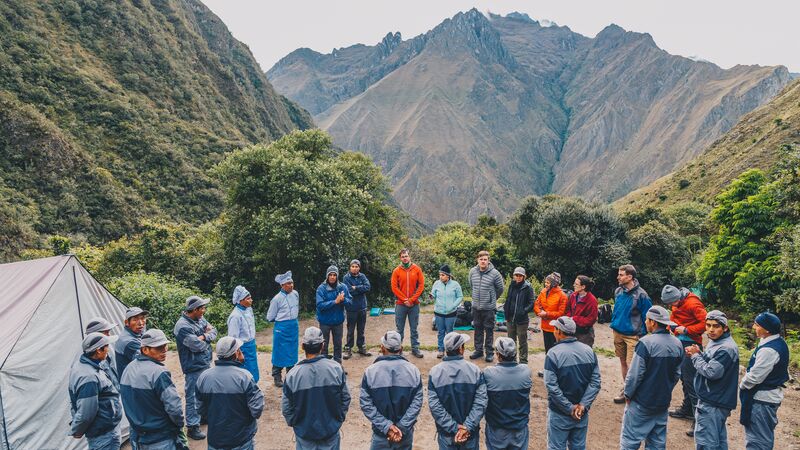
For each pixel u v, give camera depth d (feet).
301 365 15.55
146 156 176.14
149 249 59.77
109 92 199.00
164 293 46.98
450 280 31.01
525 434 16.25
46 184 130.82
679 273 66.18
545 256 72.69
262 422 22.76
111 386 16.52
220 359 15.56
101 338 16.31
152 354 15.87
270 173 57.72
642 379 17.56
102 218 134.10
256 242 58.54
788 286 45.44
